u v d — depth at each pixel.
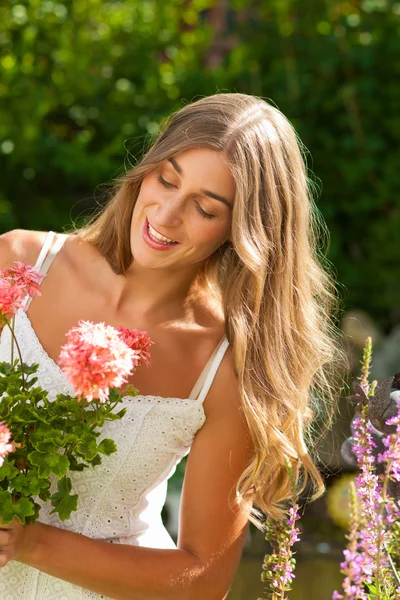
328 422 2.92
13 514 2.04
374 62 7.04
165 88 7.00
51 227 6.80
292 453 2.52
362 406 2.20
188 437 2.48
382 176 7.10
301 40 7.08
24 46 6.59
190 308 2.59
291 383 2.53
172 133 2.37
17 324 2.49
